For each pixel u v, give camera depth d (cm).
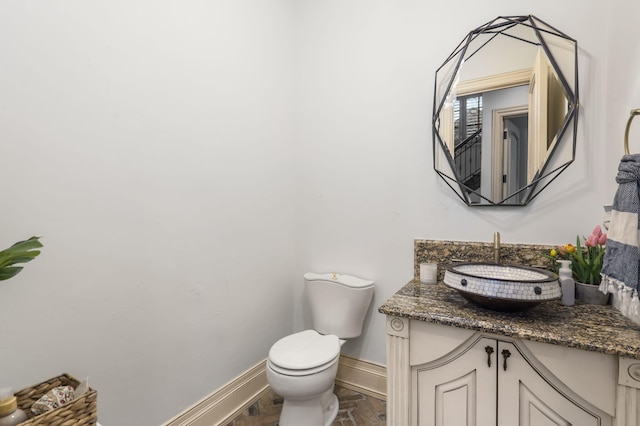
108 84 119
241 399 179
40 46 101
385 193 188
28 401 88
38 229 102
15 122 97
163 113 138
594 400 96
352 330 186
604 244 125
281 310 212
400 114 182
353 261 200
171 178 142
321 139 211
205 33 157
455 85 165
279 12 206
